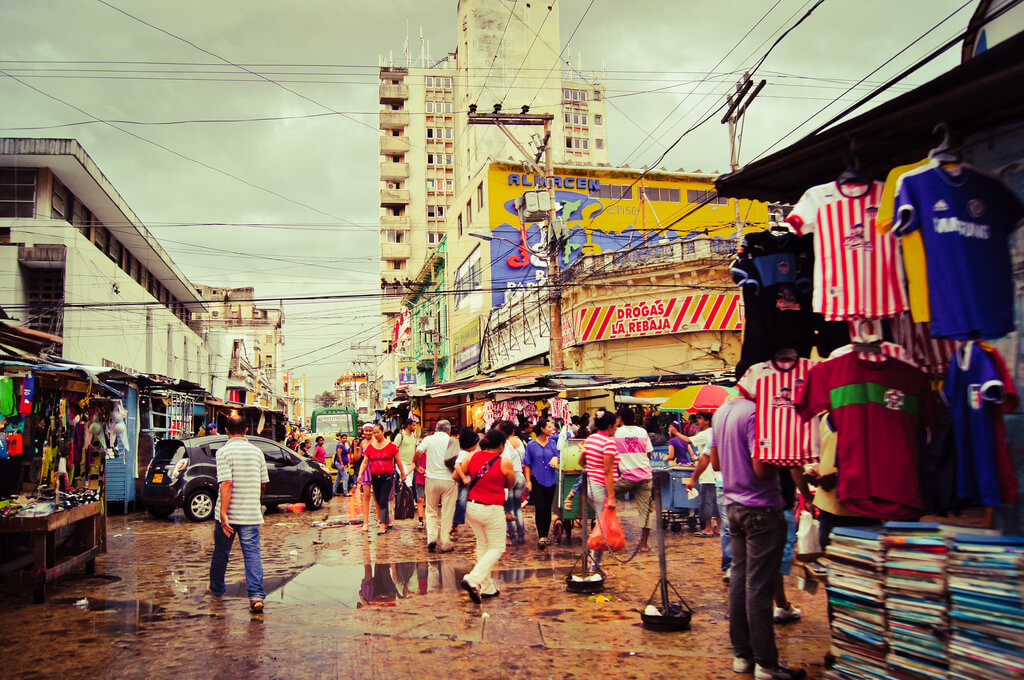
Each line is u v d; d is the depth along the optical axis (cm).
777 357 468
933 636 363
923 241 355
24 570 834
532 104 5284
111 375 1264
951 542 362
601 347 2286
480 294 3631
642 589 747
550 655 537
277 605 712
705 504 1098
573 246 3434
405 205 7462
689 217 3769
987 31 598
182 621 648
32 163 2214
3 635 603
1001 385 349
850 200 399
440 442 1042
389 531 1272
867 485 397
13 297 2067
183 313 4300
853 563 408
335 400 11969
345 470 2206
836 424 413
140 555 1035
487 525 724
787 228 475
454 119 6047
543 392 1516
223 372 4819
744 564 495
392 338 6925
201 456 1522
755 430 468
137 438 1720
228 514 701
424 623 634
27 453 813
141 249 3073
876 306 389
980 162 411
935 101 359
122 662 530
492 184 3541
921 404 402
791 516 652
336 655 545
